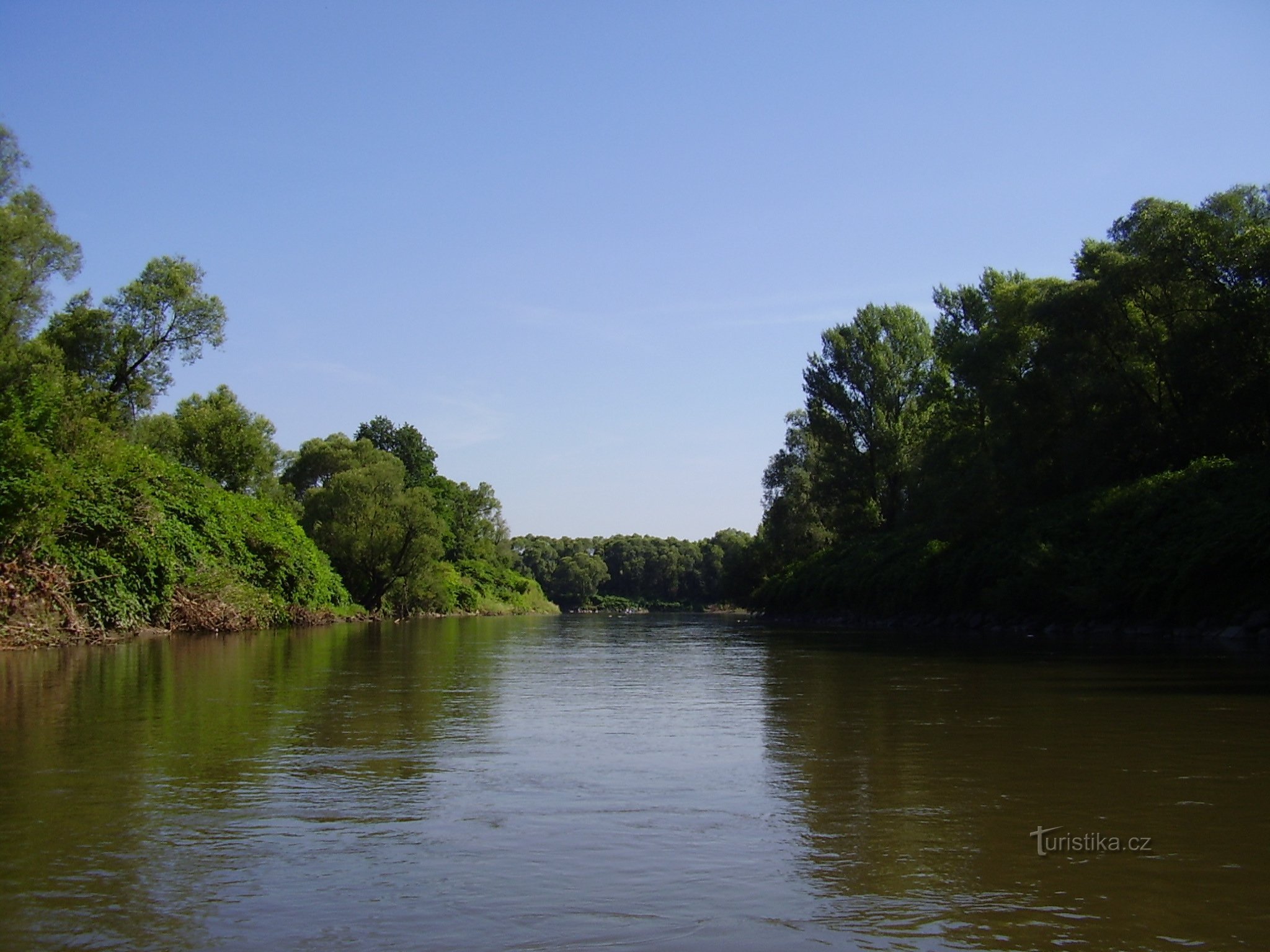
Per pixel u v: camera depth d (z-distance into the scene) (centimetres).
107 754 1006
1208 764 943
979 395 5072
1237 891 575
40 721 1241
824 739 1112
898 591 5122
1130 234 3906
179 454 5694
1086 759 976
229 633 3678
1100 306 4044
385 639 3581
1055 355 4256
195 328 4694
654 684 1788
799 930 516
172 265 4709
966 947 492
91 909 545
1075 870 617
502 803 800
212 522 3978
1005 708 1364
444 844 679
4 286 4003
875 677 1892
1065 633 3491
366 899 564
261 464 5928
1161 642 2827
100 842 676
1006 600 3938
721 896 571
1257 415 3541
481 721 1276
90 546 3059
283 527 4888
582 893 575
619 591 17850
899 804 789
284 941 500
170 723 1228
